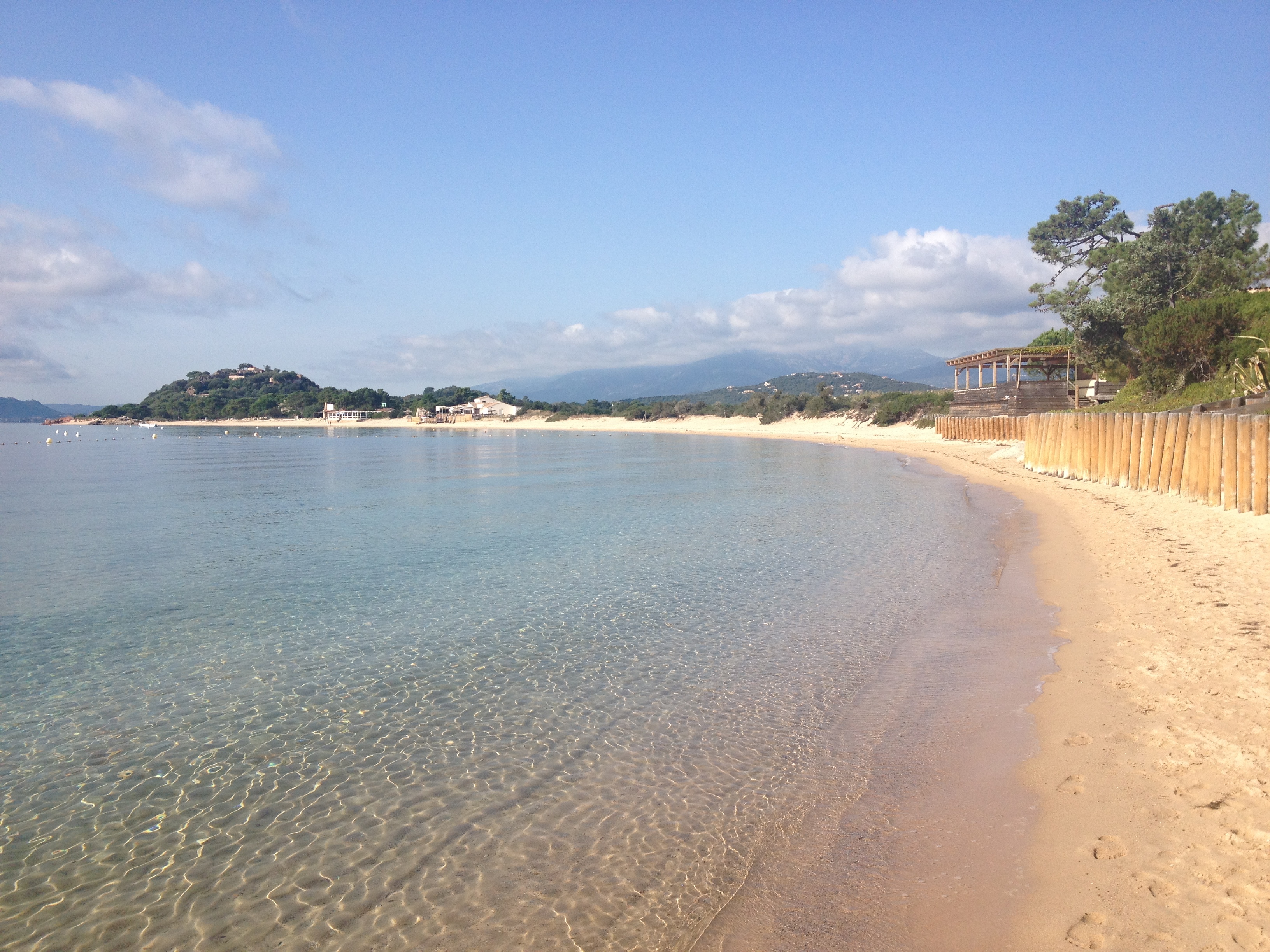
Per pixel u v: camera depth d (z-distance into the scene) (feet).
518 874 18.24
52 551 63.57
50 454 237.45
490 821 20.66
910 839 18.49
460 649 35.35
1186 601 34.65
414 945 15.87
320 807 21.68
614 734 25.89
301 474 143.13
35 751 25.54
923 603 40.40
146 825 20.93
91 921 17.01
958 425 171.32
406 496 101.76
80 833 20.61
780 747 24.36
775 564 51.75
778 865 17.99
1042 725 23.81
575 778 22.90
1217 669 25.98
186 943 16.21
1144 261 128.88
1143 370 104.47
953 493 87.45
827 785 21.75
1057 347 147.33
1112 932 14.10
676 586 46.32
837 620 38.11
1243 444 49.19
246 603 44.98
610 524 71.92
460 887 17.83
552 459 176.35
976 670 29.71
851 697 28.14
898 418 240.32
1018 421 141.38
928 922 15.31
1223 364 92.07
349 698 29.73
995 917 15.14
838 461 148.25
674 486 106.01
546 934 16.01
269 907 17.31
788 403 331.36
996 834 18.19
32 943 16.25
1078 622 34.12
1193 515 52.85
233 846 19.86
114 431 507.30
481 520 77.51
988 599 40.27
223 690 30.99
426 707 28.66
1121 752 21.13
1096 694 25.50
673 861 18.48
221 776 23.67
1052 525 59.41
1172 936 13.74
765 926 15.79
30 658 35.32
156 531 74.08
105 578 52.44
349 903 17.37
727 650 34.09
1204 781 18.84
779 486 101.81
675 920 16.28
